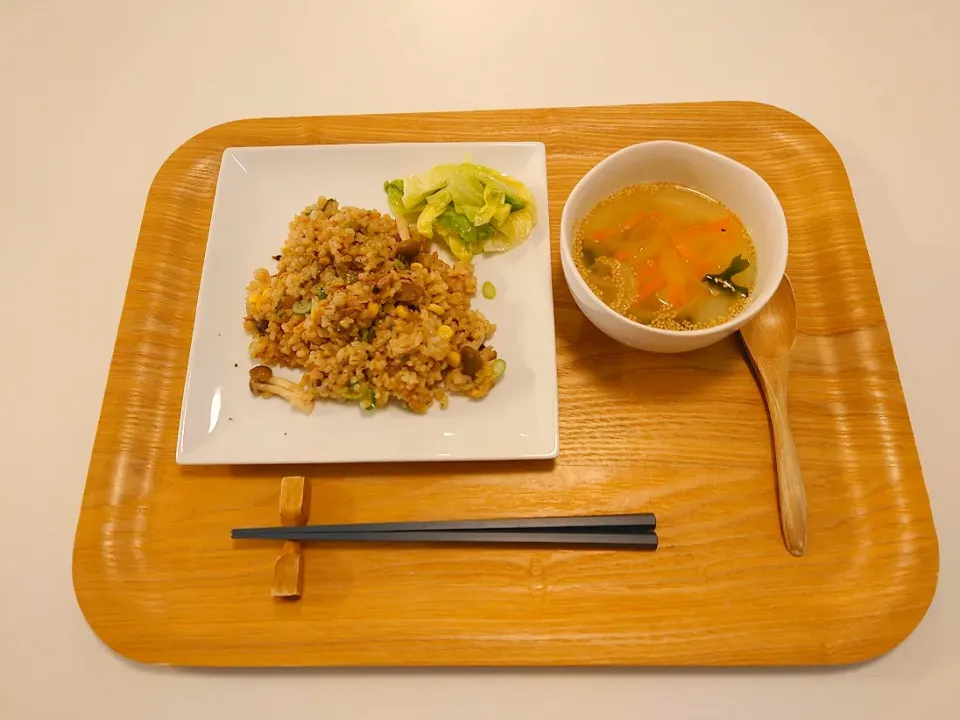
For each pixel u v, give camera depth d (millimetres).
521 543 390
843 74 551
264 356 429
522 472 409
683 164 420
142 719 377
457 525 390
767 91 544
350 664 368
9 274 497
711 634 370
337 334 421
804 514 387
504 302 443
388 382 406
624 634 371
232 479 412
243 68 570
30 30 593
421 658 367
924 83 546
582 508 400
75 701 382
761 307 369
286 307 432
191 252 475
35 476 437
